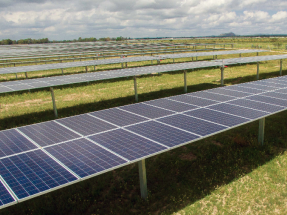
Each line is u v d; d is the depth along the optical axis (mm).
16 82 18672
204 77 28766
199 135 8320
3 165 6781
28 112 17734
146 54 54844
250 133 13008
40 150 7613
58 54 55750
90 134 8711
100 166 6605
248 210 7758
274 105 11289
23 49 79250
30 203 8500
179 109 11164
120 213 7910
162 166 10516
